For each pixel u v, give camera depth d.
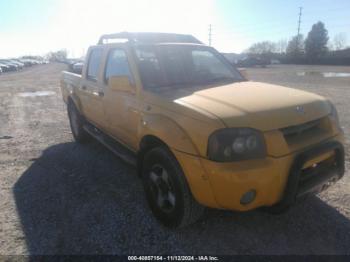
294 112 2.82
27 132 7.04
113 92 4.09
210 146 2.52
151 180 3.23
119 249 2.84
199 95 3.14
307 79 20.53
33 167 4.84
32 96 13.81
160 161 3.02
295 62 57.50
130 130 3.78
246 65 44.28
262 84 3.81
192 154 2.62
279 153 2.56
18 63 47.84
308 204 3.49
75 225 3.22
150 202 3.32
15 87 18.39
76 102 5.56
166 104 3.05
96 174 4.51
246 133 2.53
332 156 3.00
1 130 7.30
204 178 2.56
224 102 2.88
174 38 4.89
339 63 50.84
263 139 2.57
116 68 4.16
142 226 3.18
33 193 3.95
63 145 5.96
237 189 2.45
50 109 10.14
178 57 4.07
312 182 2.76
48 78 25.62
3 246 2.90
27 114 9.34
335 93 12.65
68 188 4.08
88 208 3.55
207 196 2.60
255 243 2.89
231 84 3.75
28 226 3.22
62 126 7.58
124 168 4.70
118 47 4.15
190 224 3.05
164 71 3.80
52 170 4.70
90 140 6.05
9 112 9.77
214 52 4.56
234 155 2.50
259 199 2.56
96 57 4.96
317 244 2.84
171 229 3.10
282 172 2.57
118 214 3.41
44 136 6.66
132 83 3.68
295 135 2.79
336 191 3.76
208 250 2.81
